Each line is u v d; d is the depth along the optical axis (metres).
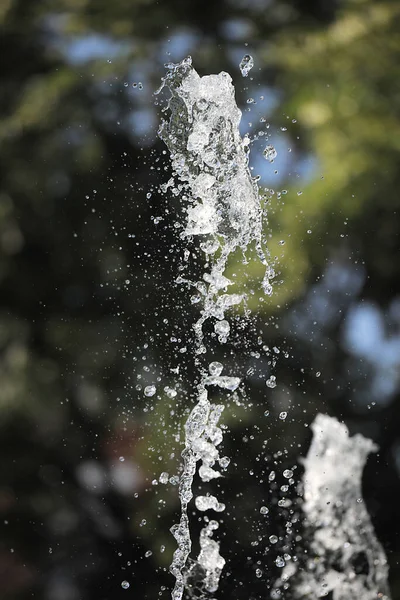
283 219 5.75
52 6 7.31
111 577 4.74
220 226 2.97
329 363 5.57
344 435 3.61
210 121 2.91
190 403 4.33
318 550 3.51
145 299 4.47
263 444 4.18
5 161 6.89
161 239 4.16
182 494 3.05
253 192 2.97
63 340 6.29
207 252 3.01
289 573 3.48
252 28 6.98
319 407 5.29
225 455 4.16
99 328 5.91
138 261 5.09
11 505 5.97
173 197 3.66
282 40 6.79
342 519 3.55
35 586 5.38
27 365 6.50
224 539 3.71
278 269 5.56
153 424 4.47
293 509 3.59
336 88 6.33
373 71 6.47
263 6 7.08
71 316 6.45
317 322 5.62
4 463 6.12
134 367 4.79
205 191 2.95
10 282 6.81
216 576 3.10
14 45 7.41
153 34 6.88
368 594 3.48
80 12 7.21
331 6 7.12
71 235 6.50
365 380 5.64
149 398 4.46
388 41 6.70
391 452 5.43
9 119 6.91
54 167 6.68
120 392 5.26
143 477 4.61
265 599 3.44
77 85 6.74
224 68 6.67
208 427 3.08
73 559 5.17
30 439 6.20
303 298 5.64
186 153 2.93
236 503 3.95
